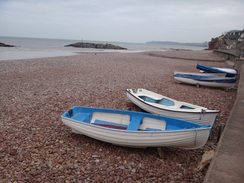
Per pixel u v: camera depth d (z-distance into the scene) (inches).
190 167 194.7
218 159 146.5
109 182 169.5
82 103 378.9
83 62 997.8
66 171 181.0
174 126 235.8
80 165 191.0
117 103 389.1
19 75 620.4
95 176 176.4
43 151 212.5
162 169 189.9
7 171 177.6
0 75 606.5
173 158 211.3
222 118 322.0
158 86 556.7
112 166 191.8
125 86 535.2
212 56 1846.7
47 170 181.3
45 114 318.7
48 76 622.8
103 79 612.7
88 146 228.5
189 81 574.9
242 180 123.0
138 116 255.0
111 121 267.9
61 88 483.5
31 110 332.8
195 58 1531.7
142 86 545.6
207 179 123.8
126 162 199.3
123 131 207.2
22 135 246.5
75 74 674.2
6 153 206.1
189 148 214.8
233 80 506.6
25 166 185.8
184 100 426.3
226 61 1288.1
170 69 925.8
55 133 257.1
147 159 206.8
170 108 301.0
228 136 184.1
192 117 272.1
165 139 201.8
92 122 268.7
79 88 490.0
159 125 245.9
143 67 943.7
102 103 384.8
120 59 1253.1
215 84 536.4
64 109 344.5
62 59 1074.7
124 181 171.3
